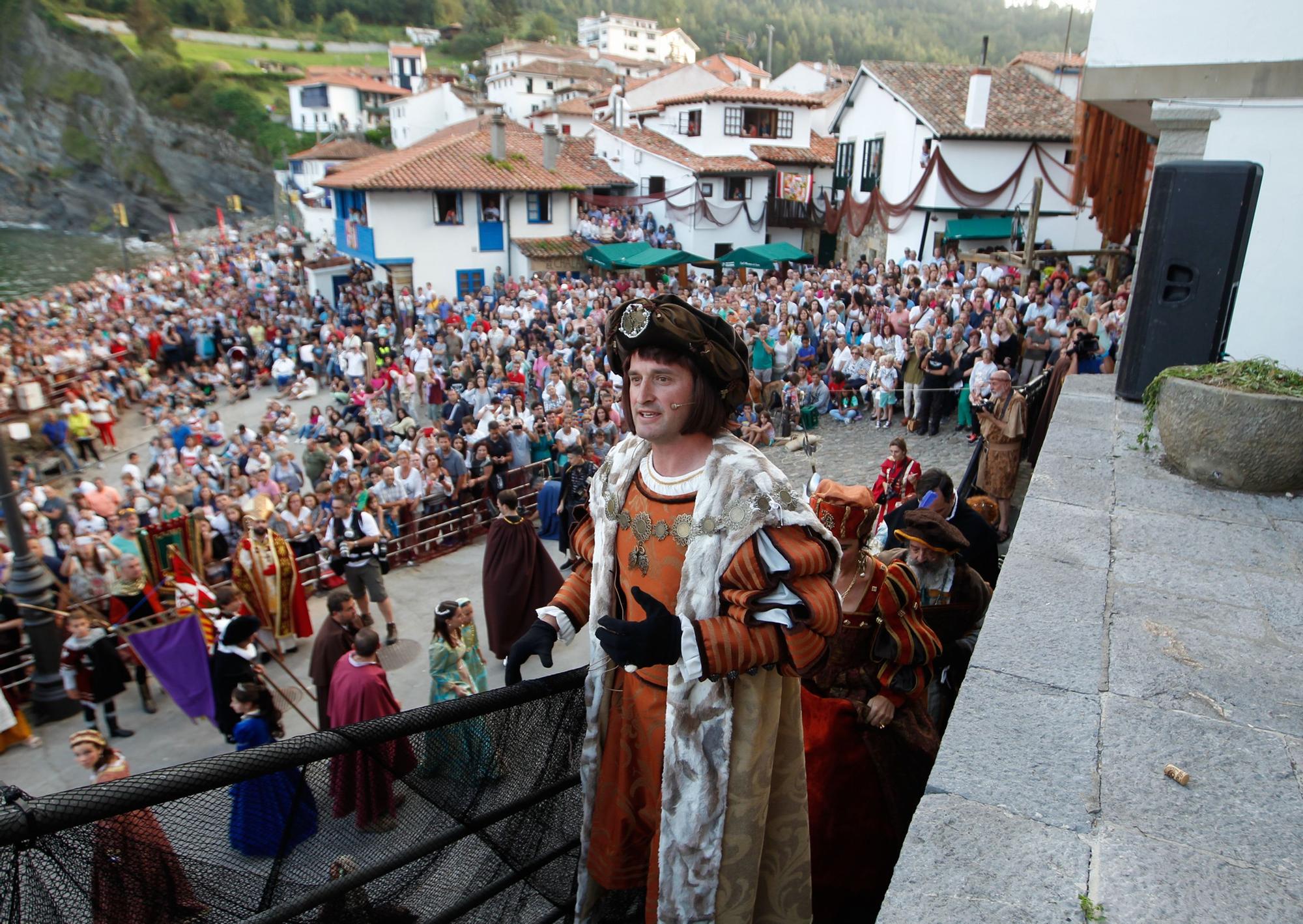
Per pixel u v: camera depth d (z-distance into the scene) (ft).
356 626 23.90
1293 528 13.17
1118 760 7.37
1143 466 16.26
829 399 56.03
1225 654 9.34
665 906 5.65
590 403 60.75
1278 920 5.59
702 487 5.51
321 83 273.75
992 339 48.24
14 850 3.61
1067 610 10.43
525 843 6.09
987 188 89.76
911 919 5.49
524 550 29.22
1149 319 19.89
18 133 302.04
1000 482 27.40
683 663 4.95
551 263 109.81
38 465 66.44
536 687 5.90
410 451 43.45
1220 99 23.04
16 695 29.58
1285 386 14.76
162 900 4.01
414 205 104.37
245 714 21.06
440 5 472.85
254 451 50.72
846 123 109.40
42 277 198.18
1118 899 5.73
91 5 342.44
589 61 282.77
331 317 96.73
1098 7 24.31
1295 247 22.81
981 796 6.86
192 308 119.75
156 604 30.94
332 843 4.66
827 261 126.82
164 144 290.97
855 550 9.75
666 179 123.03
